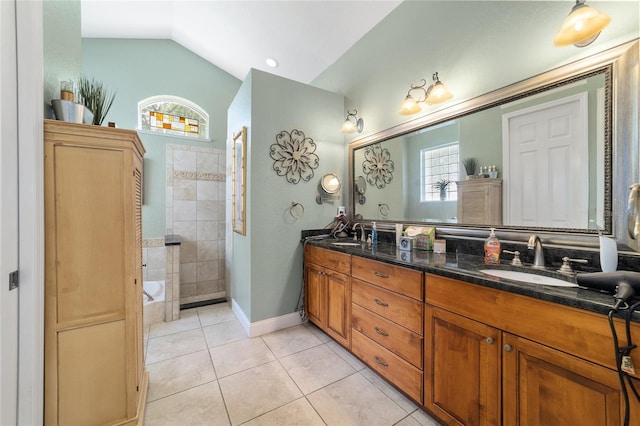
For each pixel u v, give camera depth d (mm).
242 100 2521
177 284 2633
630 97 1085
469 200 1680
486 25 1583
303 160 2490
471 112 1663
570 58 1254
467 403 1121
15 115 926
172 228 3229
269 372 1741
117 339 1185
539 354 904
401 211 2154
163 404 1450
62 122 1062
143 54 3225
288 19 2545
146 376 1568
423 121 1968
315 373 1731
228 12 2715
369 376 1700
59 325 1063
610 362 758
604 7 1149
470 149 1677
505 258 1470
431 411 1279
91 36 2990
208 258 3414
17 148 936
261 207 2281
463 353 1138
